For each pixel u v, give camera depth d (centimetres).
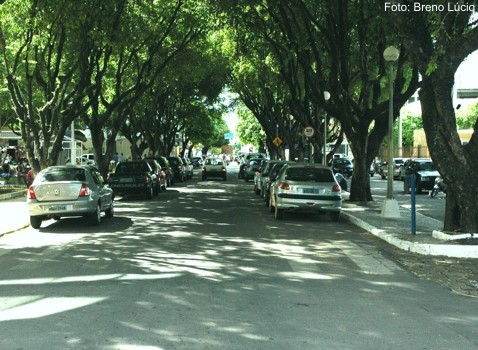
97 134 2595
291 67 2556
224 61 3097
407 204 2083
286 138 4053
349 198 2097
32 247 1080
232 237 1219
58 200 1350
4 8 1783
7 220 1512
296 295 704
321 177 1570
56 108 2105
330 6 1922
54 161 2109
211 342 515
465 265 927
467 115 5638
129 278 793
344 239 1213
